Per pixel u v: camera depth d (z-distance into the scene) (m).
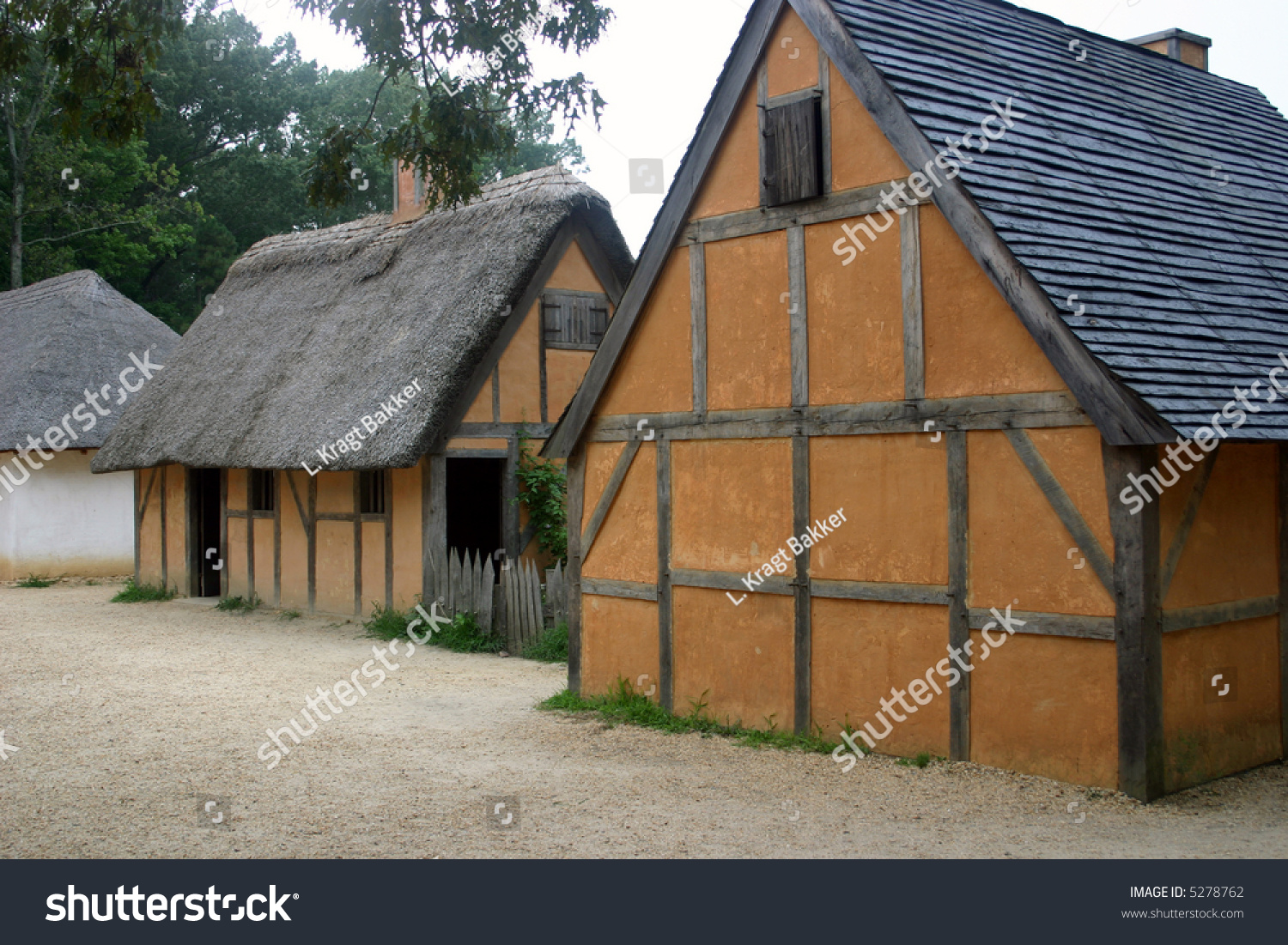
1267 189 8.98
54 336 20.69
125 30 8.66
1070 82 8.62
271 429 14.23
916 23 8.00
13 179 28.08
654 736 7.79
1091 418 5.93
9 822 6.05
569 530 9.18
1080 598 6.16
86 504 20.14
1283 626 7.01
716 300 8.02
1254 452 6.86
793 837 5.53
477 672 10.70
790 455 7.54
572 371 14.33
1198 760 6.33
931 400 6.79
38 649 12.47
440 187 9.80
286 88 33.84
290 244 18.53
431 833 5.71
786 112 7.51
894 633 6.98
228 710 9.04
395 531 13.62
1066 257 6.46
